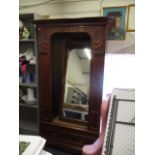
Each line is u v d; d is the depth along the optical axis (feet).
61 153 6.57
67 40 6.45
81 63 6.48
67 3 6.98
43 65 6.27
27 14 6.60
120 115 3.71
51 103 6.49
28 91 7.54
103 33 5.18
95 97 5.66
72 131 6.23
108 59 6.72
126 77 6.72
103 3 6.47
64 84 6.65
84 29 5.39
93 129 5.90
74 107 6.55
